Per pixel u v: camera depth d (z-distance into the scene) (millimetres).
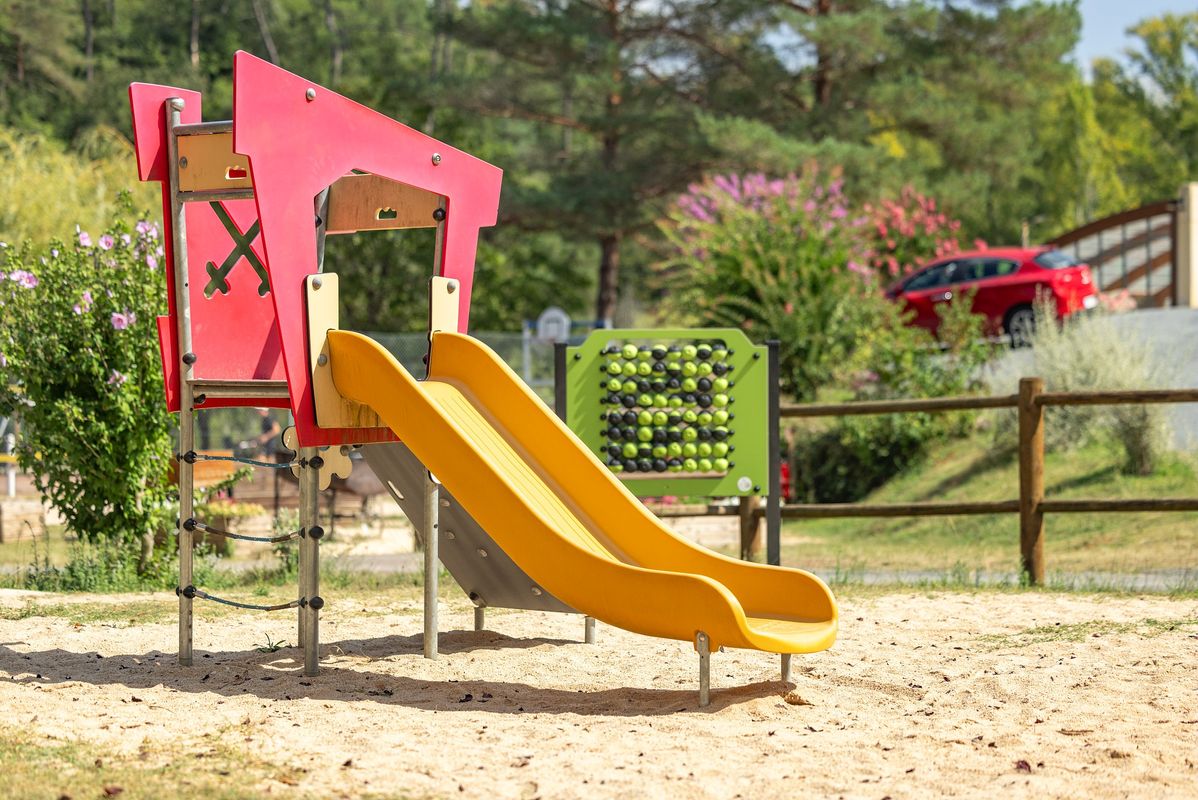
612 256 37156
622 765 4434
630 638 7172
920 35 33906
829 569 11094
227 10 70375
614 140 36375
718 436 9523
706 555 6051
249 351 6910
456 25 34562
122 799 3961
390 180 6984
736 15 34156
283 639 7125
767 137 29234
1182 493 13633
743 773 4367
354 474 16219
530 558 5586
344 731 4918
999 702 5562
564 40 33719
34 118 57594
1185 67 67812
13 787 4035
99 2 70312
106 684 5770
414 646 6867
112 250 9820
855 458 18250
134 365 9578
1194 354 18141
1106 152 62906
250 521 15359
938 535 14719
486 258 42188
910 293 22250
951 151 33469
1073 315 20469
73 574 9508
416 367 26688
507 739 4809
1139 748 4707
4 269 9602
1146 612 7938
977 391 17891
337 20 73938
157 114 6043
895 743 4812
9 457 17500
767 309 18703
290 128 5723
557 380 9414
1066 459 15758
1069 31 32906
